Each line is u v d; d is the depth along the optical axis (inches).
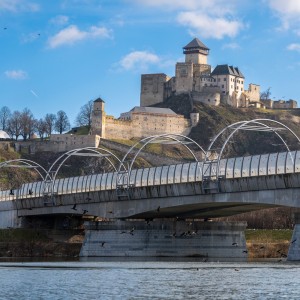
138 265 6318.9
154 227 7829.7
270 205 6850.4
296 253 6451.8
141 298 3932.1
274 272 5364.2
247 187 6584.6
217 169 6756.9
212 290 4256.9
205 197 6973.4
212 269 5733.3
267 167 6451.8
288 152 6382.9
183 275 5182.1
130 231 7731.3
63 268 5964.6
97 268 5935.0
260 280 4776.1
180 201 7229.3
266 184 6437.0
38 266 6254.9
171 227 7869.1
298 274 5201.8
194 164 7155.5
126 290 4284.0
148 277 5049.2
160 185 7396.7
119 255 7829.7
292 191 6294.3
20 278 5032.0
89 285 4564.5
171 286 4475.9
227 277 5004.9
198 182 6983.3
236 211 7632.9
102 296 4025.6
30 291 4264.3
